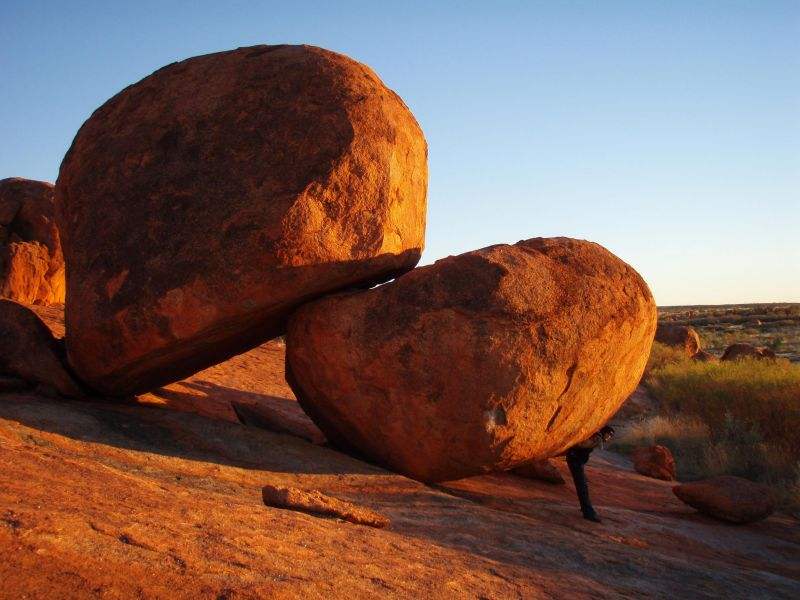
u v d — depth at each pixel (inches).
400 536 211.0
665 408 725.9
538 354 272.4
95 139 315.6
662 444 601.3
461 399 272.5
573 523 298.4
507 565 204.2
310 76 300.4
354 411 289.4
